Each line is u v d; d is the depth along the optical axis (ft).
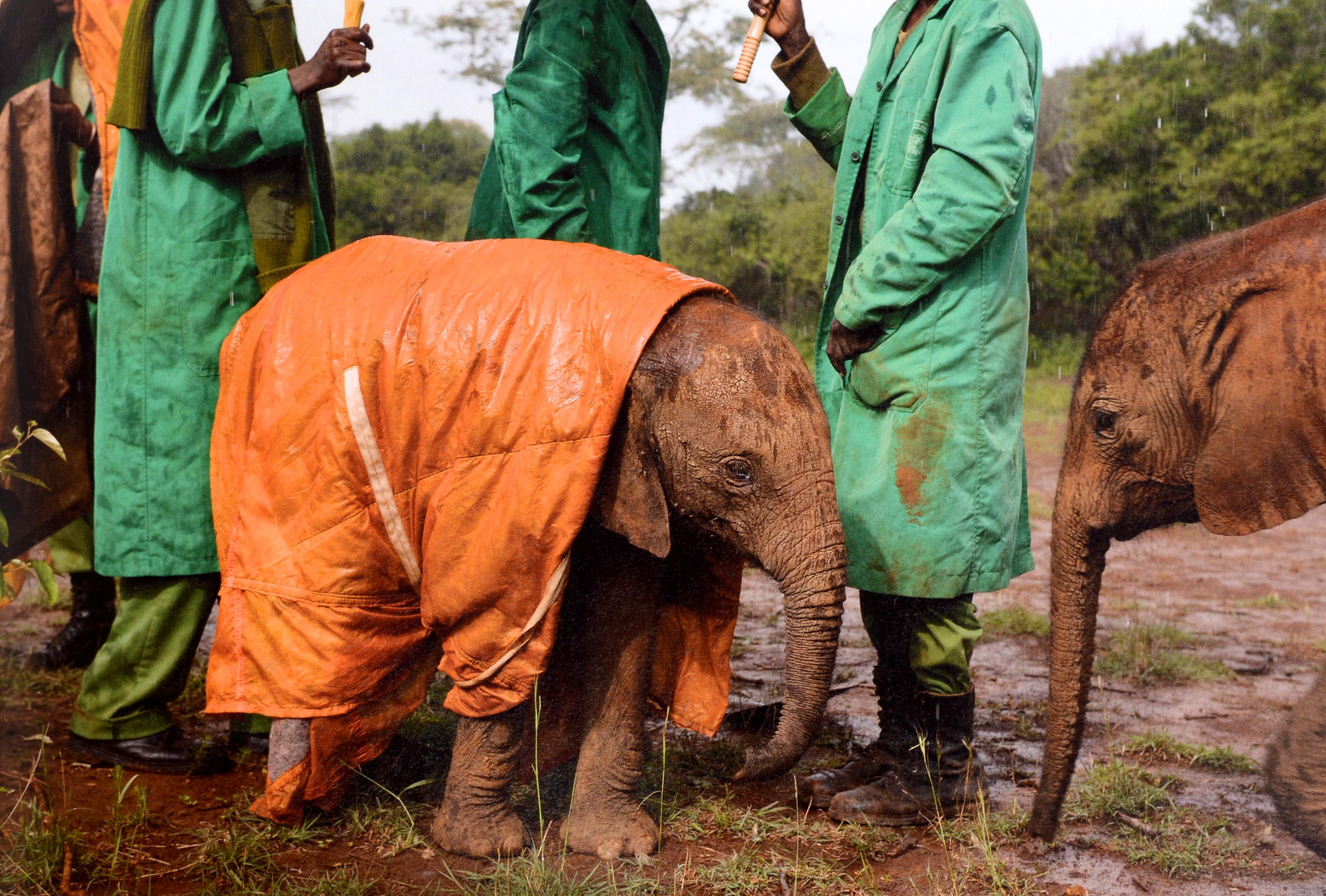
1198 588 24.50
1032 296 66.95
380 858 10.89
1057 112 87.51
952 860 10.85
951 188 11.06
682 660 11.82
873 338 11.72
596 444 9.93
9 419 13.57
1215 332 10.63
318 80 12.69
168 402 12.66
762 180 99.86
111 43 13.58
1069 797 12.28
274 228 12.96
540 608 10.25
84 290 14.52
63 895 9.84
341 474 10.75
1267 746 12.30
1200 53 60.39
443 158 72.84
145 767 12.93
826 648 10.09
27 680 15.83
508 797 11.14
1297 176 48.37
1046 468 39.42
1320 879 10.36
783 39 14.05
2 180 13.60
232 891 9.98
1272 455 10.49
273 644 10.92
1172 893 10.10
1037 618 20.85
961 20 11.51
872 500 11.66
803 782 12.54
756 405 10.13
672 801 12.03
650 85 15.23
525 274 10.55
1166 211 58.95
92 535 16.49
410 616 11.30
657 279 10.59
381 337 10.69
